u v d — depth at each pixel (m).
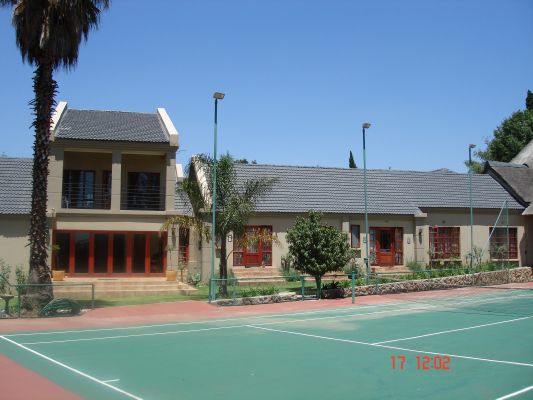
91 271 28.27
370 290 26.70
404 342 14.20
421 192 36.97
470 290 28.81
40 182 20.72
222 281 24.31
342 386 9.51
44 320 18.95
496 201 37.88
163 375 10.49
